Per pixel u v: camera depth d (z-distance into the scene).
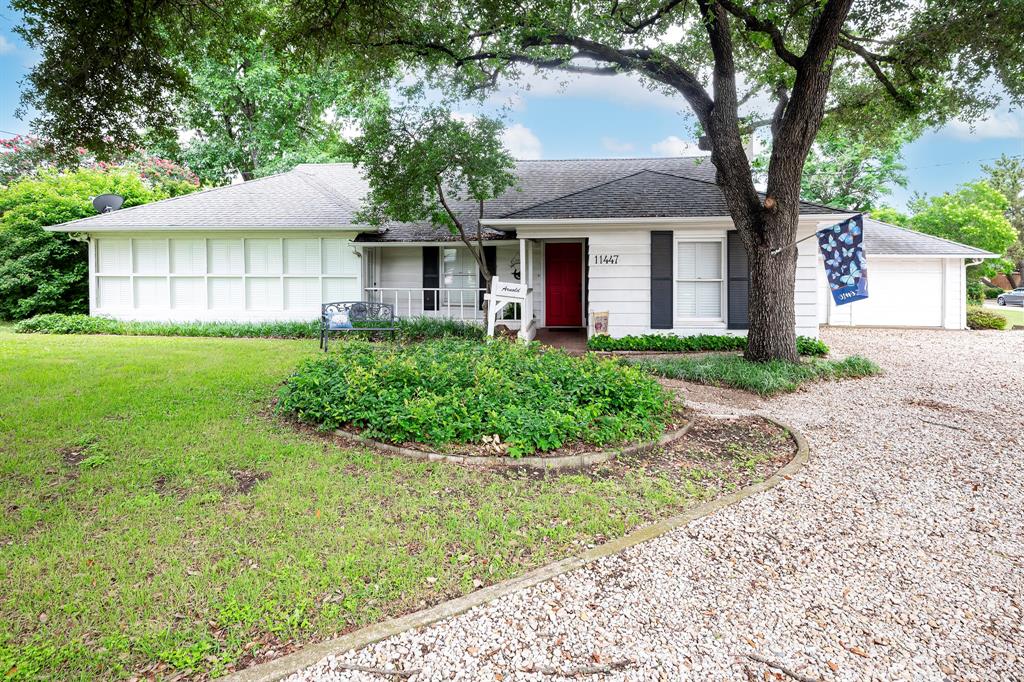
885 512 3.93
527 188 15.77
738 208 9.49
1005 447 5.48
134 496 3.81
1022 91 9.78
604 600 2.80
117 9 6.75
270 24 8.59
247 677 2.20
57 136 7.40
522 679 2.24
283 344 11.77
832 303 18.19
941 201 26.45
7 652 2.29
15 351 9.87
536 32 8.69
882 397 7.70
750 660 2.39
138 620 2.52
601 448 4.99
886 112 12.10
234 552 3.12
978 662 2.41
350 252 14.94
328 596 2.74
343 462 4.54
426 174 11.52
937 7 9.34
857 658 2.42
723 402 7.40
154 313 15.15
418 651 2.39
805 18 9.85
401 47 9.88
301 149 26.09
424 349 7.77
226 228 14.44
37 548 3.08
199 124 25.64
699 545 3.39
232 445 4.86
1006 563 3.24
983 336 15.27
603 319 11.72
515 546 3.30
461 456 4.68
